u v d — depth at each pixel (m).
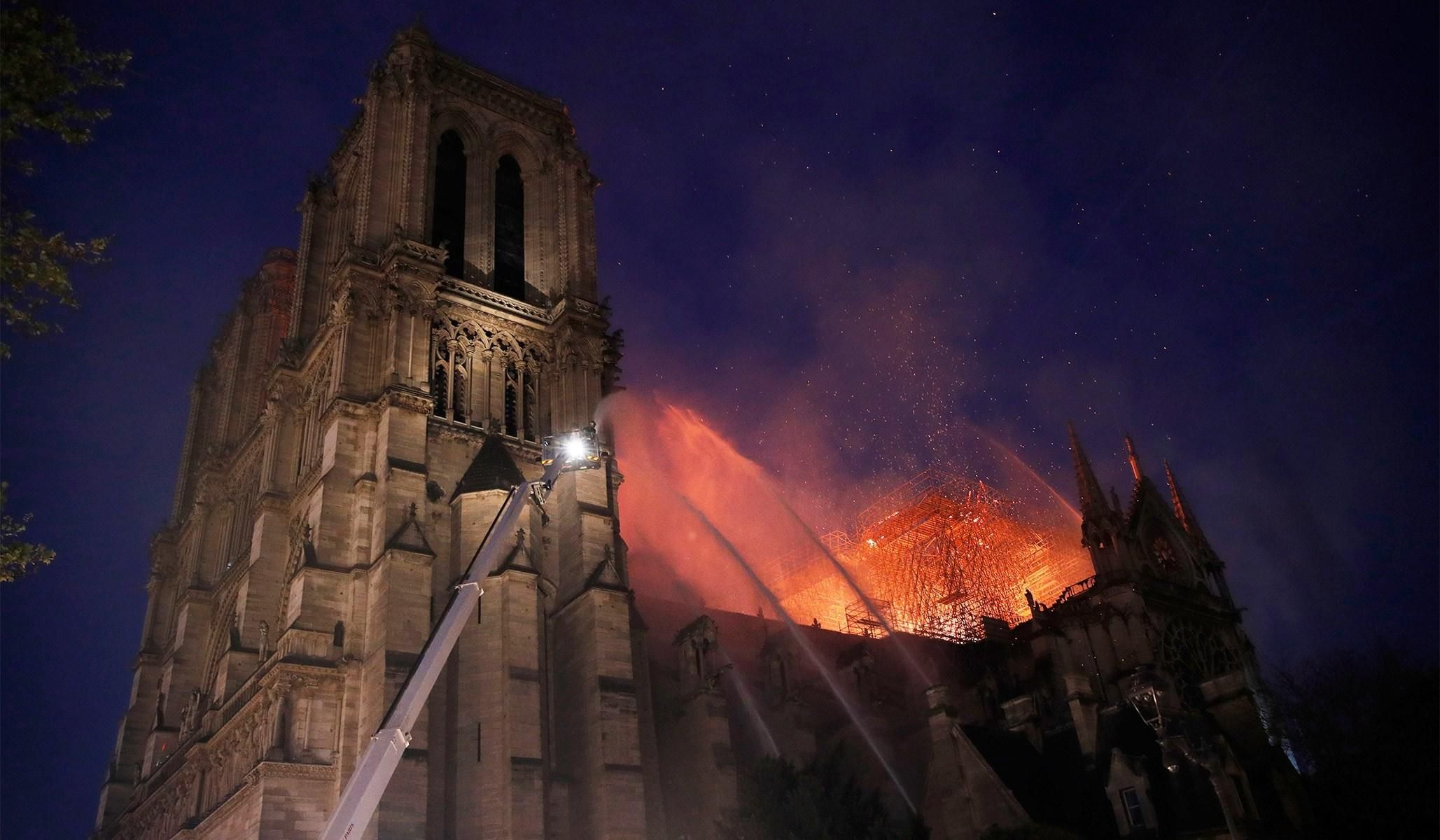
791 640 78.88
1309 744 63.69
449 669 56.62
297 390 76.56
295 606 58.28
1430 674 60.62
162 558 91.56
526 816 52.19
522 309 76.50
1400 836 57.12
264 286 99.12
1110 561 87.25
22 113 22.56
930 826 61.59
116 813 78.50
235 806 55.00
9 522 26.94
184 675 77.62
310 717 54.81
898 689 78.50
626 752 57.22
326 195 88.12
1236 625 90.44
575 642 61.72
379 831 49.38
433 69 83.69
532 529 63.03
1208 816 53.97
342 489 62.72
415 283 69.75
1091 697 64.88
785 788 50.81
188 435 100.94
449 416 68.38
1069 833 50.66
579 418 72.56
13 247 23.59
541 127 89.56
